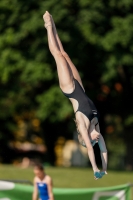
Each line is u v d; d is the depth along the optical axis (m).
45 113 72.88
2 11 74.62
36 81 73.31
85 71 75.12
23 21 73.19
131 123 81.31
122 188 39.72
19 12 73.50
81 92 28.38
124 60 72.56
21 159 104.12
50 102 72.62
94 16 71.88
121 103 80.38
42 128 96.69
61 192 38.41
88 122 27.38
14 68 74.56
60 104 72.88
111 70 72.62
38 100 73.75
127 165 86.00
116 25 72.62
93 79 76.19
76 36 72.38
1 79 76.31
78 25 71.94
